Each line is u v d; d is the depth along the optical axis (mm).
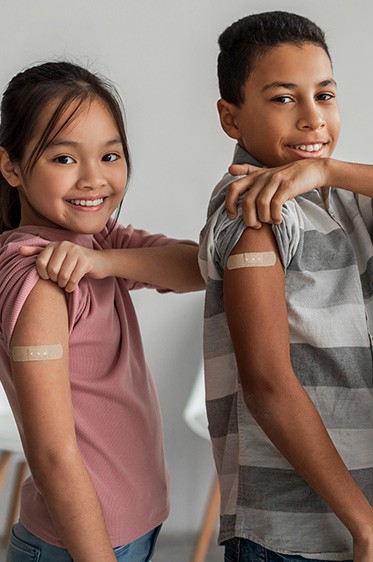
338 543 1855
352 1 4176
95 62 4031
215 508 3729
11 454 3732
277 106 1924
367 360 1878
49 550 1969
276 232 1835
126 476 1992
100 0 4012
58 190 1969
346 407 1865
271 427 1812
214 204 1935
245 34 1966
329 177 1860
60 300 1898
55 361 1854
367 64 4203
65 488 1832
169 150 4133
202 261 1910
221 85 2023
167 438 4211
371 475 1865
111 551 1861
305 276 1874
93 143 1975
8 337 1870
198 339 4207
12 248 1947
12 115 2014
